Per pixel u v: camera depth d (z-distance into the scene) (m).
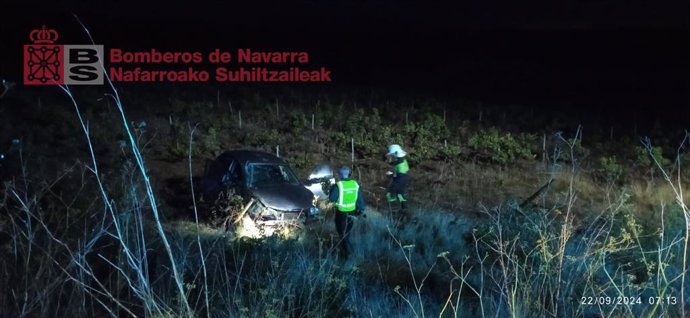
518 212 8.55
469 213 15.74
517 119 29.94
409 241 10.37
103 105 23.39
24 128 18.50
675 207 10.44
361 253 9.25
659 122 31.52
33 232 4.62
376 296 6.48
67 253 4.77
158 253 5.50
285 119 24.70
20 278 4.33
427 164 21.25
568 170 19.83
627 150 24.66
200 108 24.86
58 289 4.45
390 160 19.80
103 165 15.50
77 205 5.64
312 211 12.95
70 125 19.62
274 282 5.51
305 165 19.47
